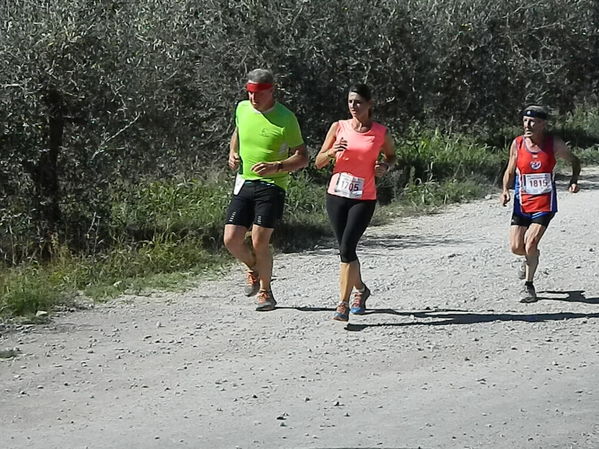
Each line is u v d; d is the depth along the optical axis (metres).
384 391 17.47
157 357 19.53
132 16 32.91
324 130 39.09
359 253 29.94
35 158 27.73
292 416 16.22
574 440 15.21
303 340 20.56
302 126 38.62
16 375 18.48
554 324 21.77
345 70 39.88
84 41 27.95
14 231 28.02
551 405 16.80
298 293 24.66
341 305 21.77
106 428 15.74
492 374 18.45
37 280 24.23
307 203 36.19
